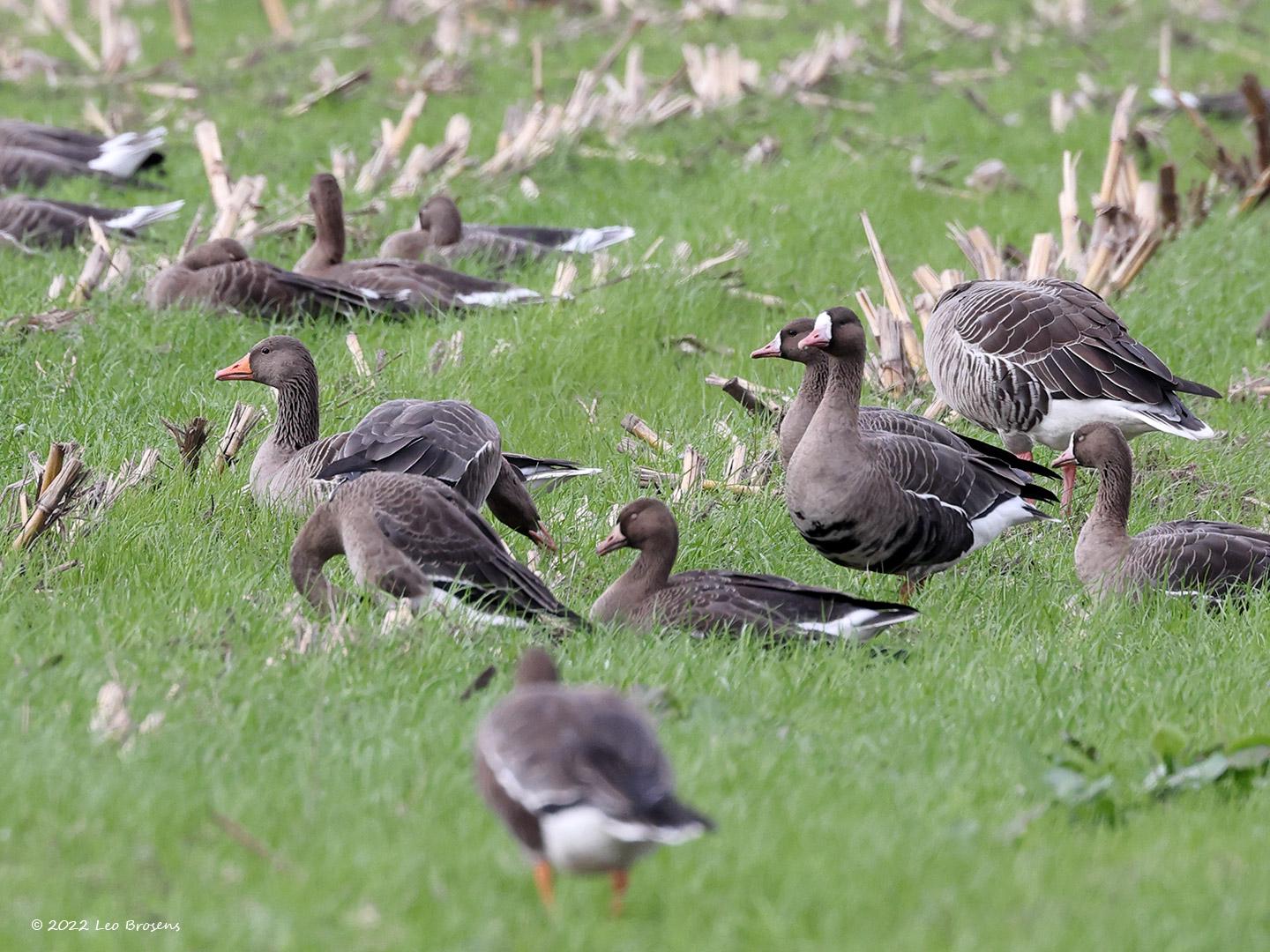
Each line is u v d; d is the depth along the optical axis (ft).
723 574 38.88
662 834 20.98
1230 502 50.93
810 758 30.48
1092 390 49.93
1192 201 79.41
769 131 95.40
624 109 93.81
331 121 95.76
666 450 52.34
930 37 121.49
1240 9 135.23
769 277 71.56
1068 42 121.80
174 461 48.26
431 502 37.88
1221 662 38.01
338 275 66.33
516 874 25.50
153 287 63.52
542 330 62.18
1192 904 25.12
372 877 24.86
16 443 48.83
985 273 65.31
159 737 29.53
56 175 80.64
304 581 38.06
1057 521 47.44
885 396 57.93
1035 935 23.66
